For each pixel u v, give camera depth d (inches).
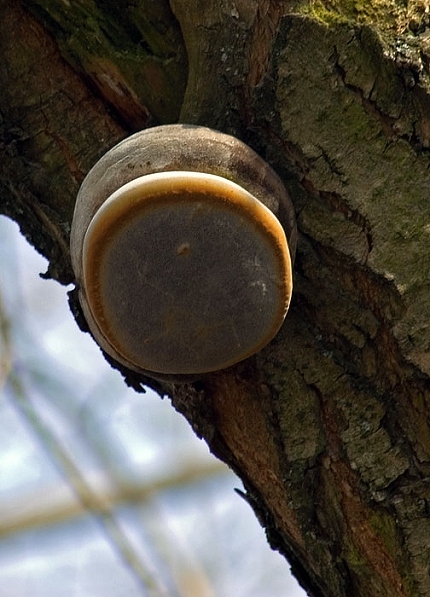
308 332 100.4
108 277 98.7
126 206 98.0
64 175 102.7
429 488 99.3
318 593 102.3
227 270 98.5
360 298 100.0
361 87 99.3
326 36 99.3
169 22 101.6
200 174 98.2
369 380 100.0
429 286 99.0
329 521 100.5
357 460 99.8
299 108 99.7
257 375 100.7
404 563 99.5
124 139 100.2
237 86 100.2
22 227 104.3
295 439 100.4
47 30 102.6
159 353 99.4
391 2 99.3
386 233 99.3
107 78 102.1
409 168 99.3
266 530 102.7
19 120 102.9
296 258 100.2
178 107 101.7
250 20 100.2
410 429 99.7
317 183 99.7
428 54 98.9
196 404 101.9
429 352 99.0
